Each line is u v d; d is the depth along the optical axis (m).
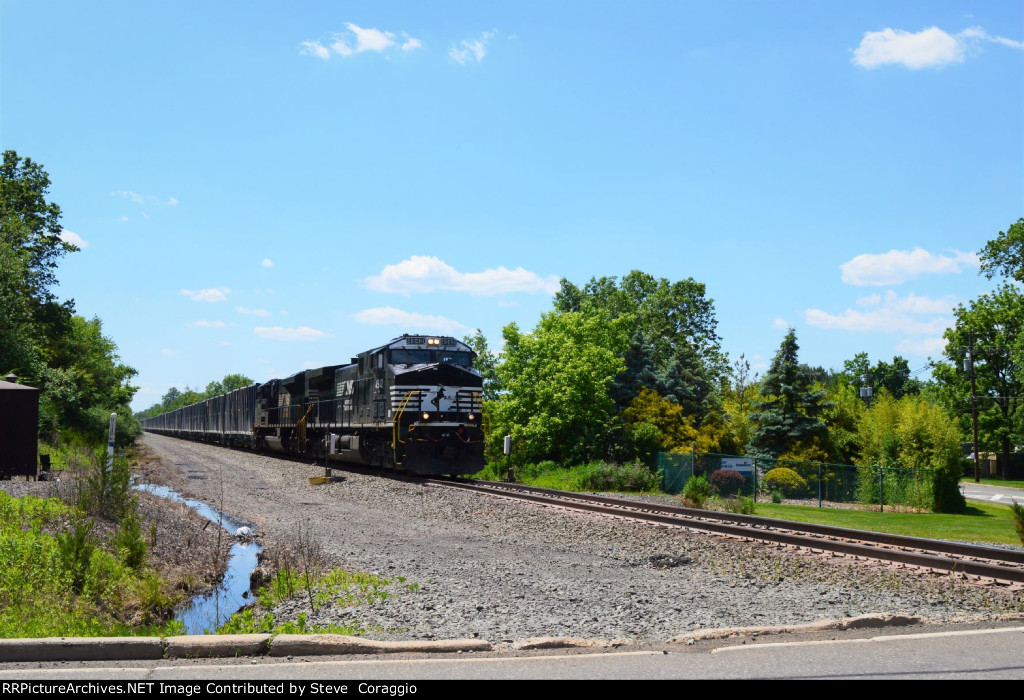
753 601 10.18
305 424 41.16
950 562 12.06
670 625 8.81
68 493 17.88
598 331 45.19
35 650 6.71
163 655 6.89
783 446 38.50
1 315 38.22
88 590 10.98
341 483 28.52
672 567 13.34
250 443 53.50
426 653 7.09
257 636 7.14
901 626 8.29
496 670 6.35
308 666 6.48
